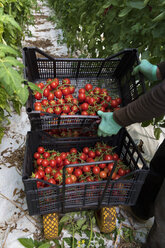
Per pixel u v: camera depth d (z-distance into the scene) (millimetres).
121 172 1669
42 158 1729
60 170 1614
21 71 2598
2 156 2260
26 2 3574
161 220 1314
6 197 1940
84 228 1705
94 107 1727
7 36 2326
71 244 1655
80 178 1701
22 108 2807
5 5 2178
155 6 1478
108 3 1788
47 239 1689
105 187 1310
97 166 1678
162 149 1600
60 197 1354
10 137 2449
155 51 1572
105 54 2502
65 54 4043
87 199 1419
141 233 1793
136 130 2564
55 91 1747
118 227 1812
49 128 1596
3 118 2387
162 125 1900
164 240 1385
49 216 1507
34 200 1267
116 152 1935
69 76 1856
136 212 1789
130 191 1404
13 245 1646
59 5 4625
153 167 1691
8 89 1244
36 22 5496
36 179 1152
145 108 1028
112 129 1352
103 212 1581
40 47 4207
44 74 1799
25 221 1797
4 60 1286
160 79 1452
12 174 2125
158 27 1458
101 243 1688
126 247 1710
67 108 1658
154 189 1648
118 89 1898
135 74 1580
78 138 1810
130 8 1510
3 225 1759
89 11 2598
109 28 2164
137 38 1775
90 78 1895
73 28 3395
